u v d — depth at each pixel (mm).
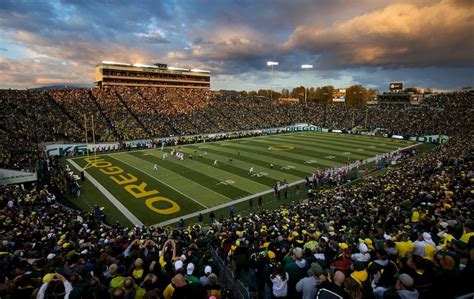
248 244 10727
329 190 28297
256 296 7773
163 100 76000
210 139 62875
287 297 6195
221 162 42062
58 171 33031
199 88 109438
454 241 6977
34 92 57656
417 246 7320
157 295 4699
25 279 6062
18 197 21297
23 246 10930
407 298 4789
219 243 13273
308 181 31438
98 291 5500
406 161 42688
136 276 6477
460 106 80375
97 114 59281
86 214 20656
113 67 93125
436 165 28141
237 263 8781
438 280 5430
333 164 42281
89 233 14648
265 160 43875
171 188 30625
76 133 51375
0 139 38312
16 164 31453
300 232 11914
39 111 52906
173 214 24484
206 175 35375
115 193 29062
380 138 69938
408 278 4871
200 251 10102
